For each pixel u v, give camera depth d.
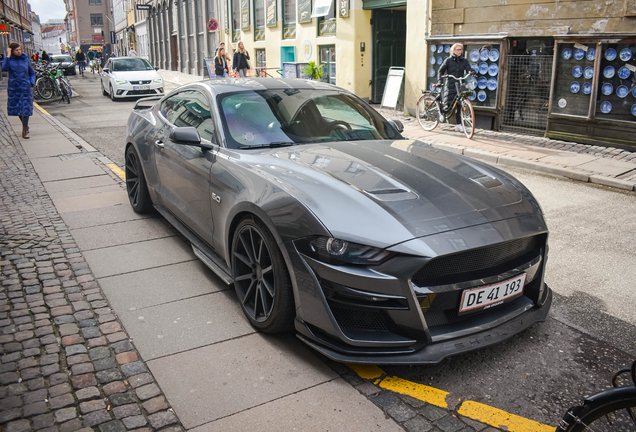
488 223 2.78
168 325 3.28
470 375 2.80
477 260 2.72
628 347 3.09
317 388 2.66
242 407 2.50
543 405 2.55
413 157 3.52
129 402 2.52
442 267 2.64
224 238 3.51
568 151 8.84
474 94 11.37
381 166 3.27
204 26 29.03
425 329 2.62
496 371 2.84
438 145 9.48
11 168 7.86
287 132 3.85
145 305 3.54
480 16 11.01
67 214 5.57
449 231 2.66
